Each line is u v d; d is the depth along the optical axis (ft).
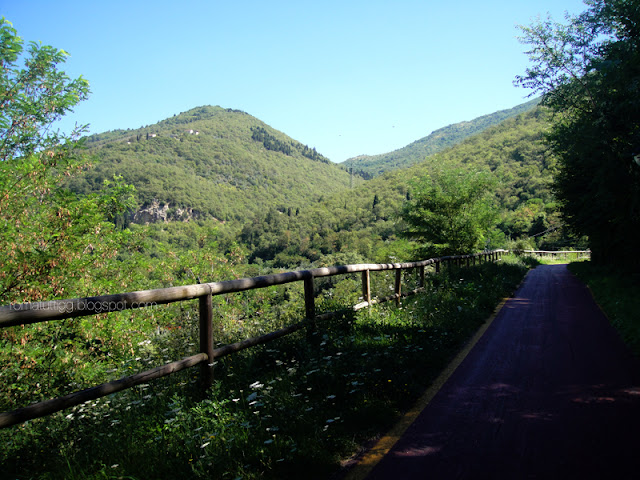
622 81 33.71
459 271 44.16
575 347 19.72
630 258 55.16
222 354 12.55
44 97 25.34
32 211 25.52
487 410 12.24
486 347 20.15
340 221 496.23
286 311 20.70
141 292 10.25
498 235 113.91
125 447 9.52
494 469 8.86
